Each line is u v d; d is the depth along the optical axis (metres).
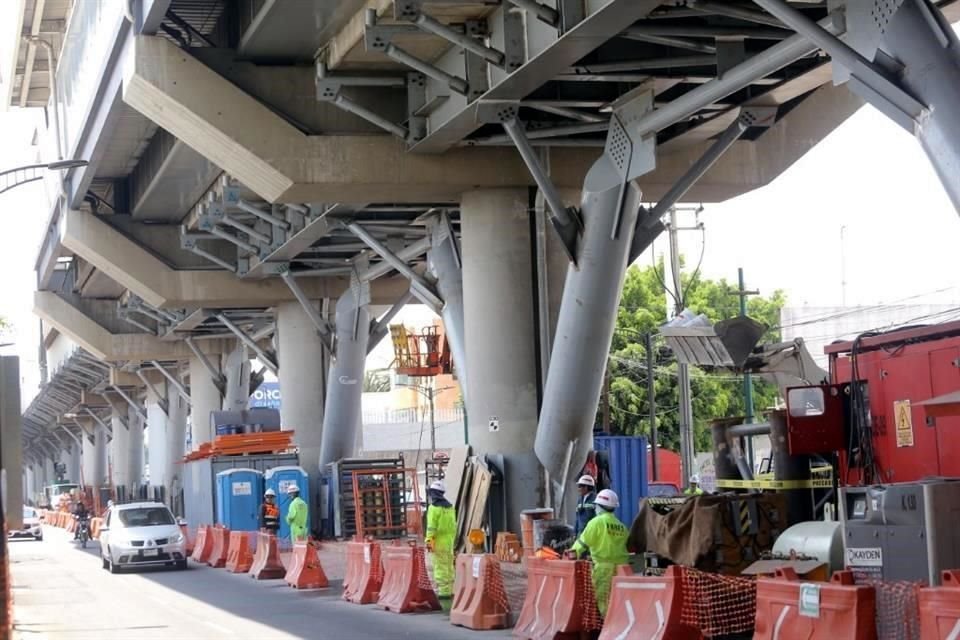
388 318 45.81
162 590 29.36
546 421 26.72
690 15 21.09
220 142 28.41
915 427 14.55
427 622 20.25
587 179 24.25
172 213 46.59
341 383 44.44
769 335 65.19
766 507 16.03
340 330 44.25
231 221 41.69
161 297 47.22
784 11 14.66
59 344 91.31
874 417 15.21
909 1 13.60
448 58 26.16
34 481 186.75
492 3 23.17
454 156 28.86
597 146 28.66
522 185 29.33
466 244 29.73
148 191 42.47
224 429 52.03
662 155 30.20
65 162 31.77
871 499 13.37
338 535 42.19
